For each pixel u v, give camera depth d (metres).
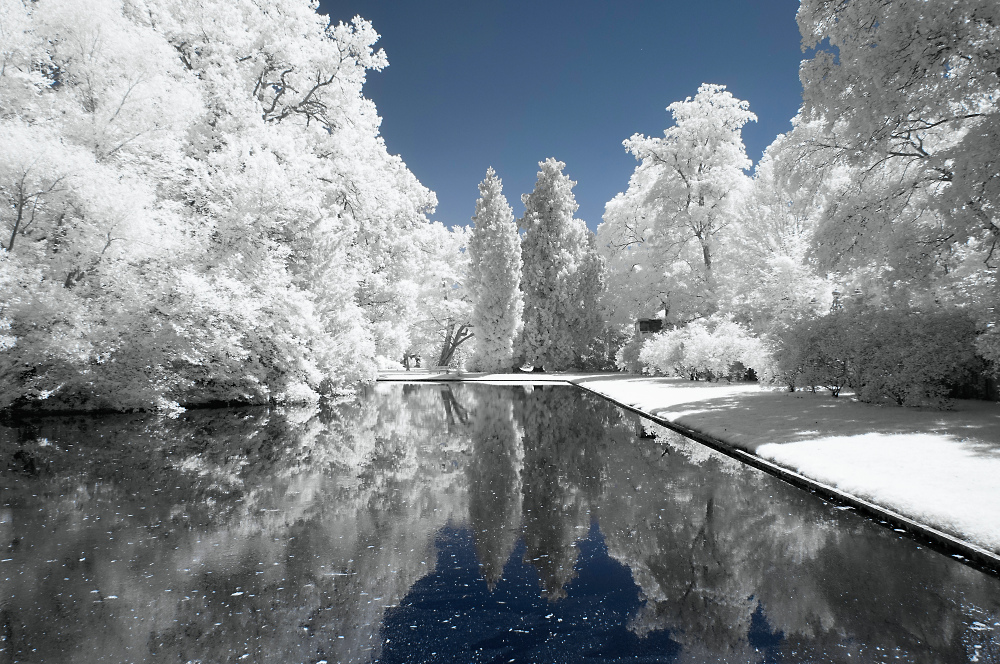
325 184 21.97
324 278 19.39
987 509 4.53
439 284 40.00
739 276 26.22
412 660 2.82
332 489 6.55
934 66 9.52
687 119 28.09
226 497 6.20
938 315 10.86
